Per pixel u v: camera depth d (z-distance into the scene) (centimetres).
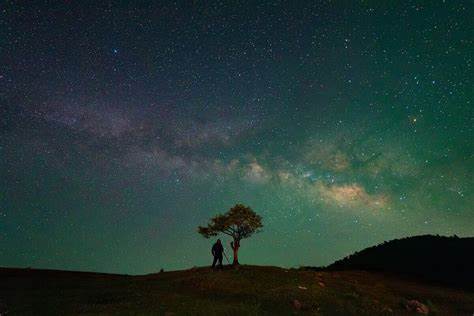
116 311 1664
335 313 1998
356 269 4438
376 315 2083
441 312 2380
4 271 3172
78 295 2120
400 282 3647
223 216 3547
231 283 2458
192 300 1970
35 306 1797
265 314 1806
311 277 2969
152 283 2566
